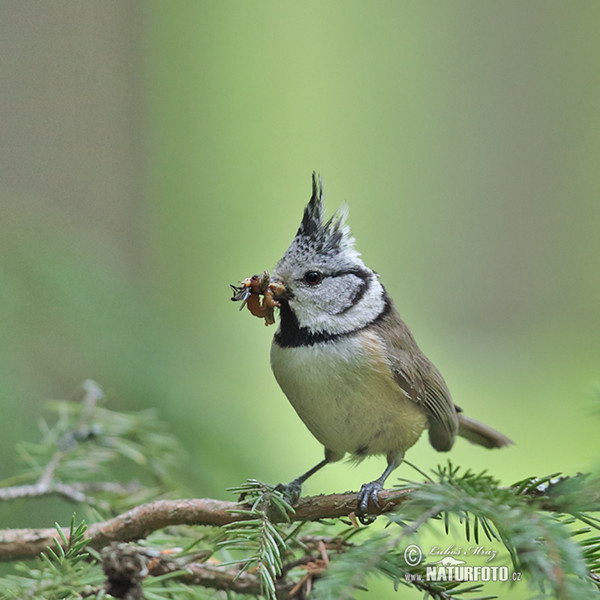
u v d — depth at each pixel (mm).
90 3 13297
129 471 7070
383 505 4539
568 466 10406
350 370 5828
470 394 12203
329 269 6074
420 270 20625
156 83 14883
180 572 4430
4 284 7691
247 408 8078
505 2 21734
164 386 7691
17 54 12758
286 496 4848
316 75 17891
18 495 5711
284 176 16609
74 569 4188
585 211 21938
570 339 15727
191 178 15094
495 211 21672
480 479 3893
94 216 13352
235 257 14078
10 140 12742
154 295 8586
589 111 22078
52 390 7395
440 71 20844
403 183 20234
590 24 22203
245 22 16219
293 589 4465
